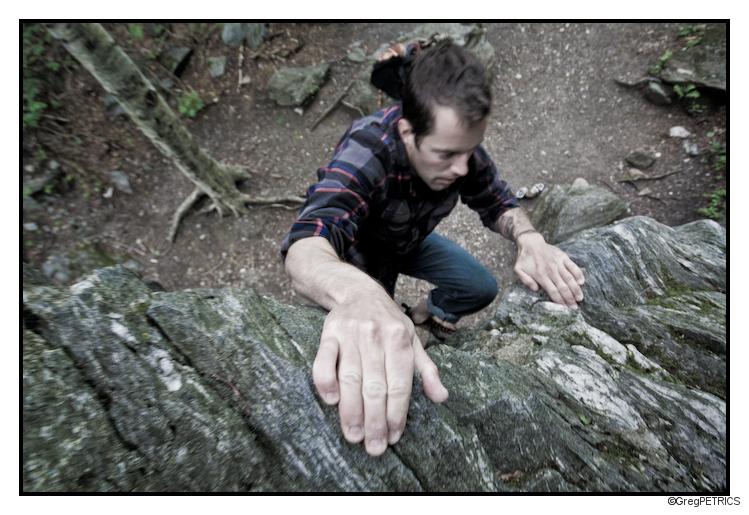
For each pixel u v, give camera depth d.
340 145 1.32
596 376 1.13
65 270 3.30
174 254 3.72
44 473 0.60
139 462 0.67
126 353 0.76
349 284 0.88
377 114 1.32
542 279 1.55
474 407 0.91
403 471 0.78
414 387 0.90
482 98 1.03
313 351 0.89
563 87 4.51
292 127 4.36
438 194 1.44
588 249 1.59
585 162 4.08
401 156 1.24
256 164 4.16
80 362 0.73
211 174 3.44
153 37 4.31
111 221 3.67
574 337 1.32
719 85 3.71
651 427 1.00
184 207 3.77
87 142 3.78
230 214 3.91
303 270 1.00
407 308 2.87
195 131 4.25
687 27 4.17
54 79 3.75
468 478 0.81
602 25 4.61
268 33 4.66
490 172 1.73
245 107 4.40
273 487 0.72
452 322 2.47
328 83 4.54
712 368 1.18
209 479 0.69
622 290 1.50
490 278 2.17
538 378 1.10
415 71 1.10
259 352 0.85
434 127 1.07
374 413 0.69
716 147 3.67
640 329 1.33
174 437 0.71
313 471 0.75
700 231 1.83
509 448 0.88
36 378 0.67
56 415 0.65
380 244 1.60
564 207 3.44
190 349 0.82
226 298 0.95
